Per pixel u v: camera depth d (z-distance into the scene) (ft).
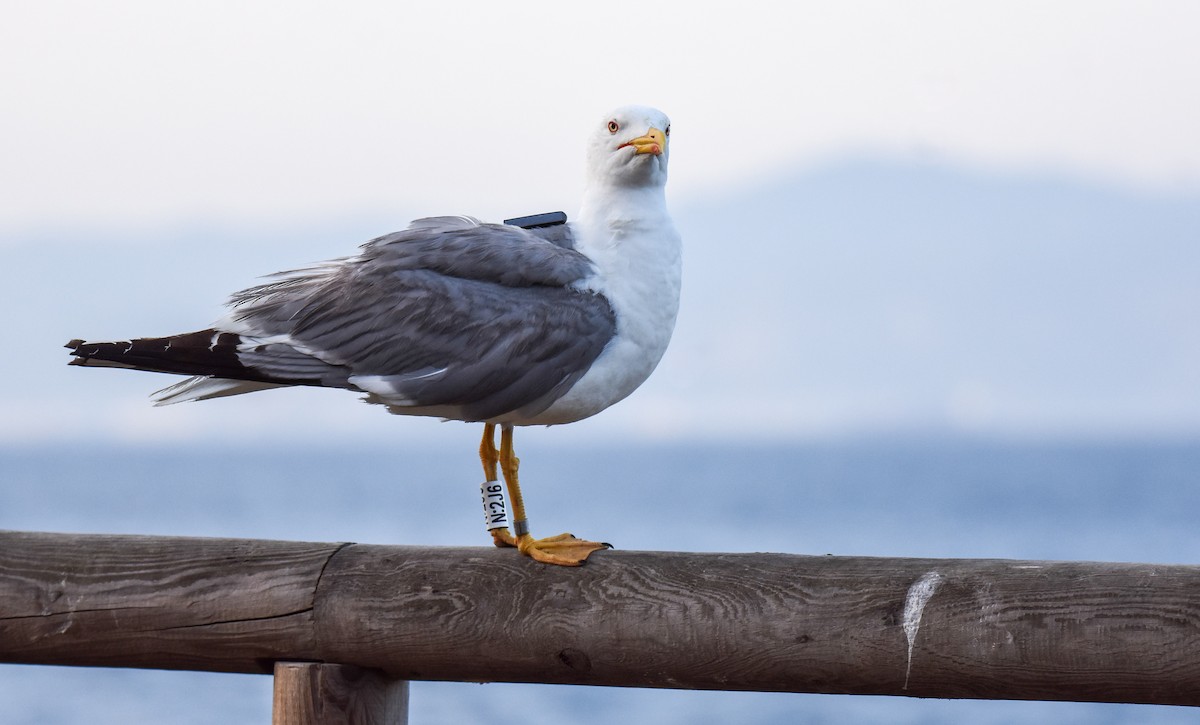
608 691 87.15
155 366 23.34
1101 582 17.34
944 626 17.70
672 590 18.83
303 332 24.39
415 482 375.04
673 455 599.16
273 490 341.62
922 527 223.51
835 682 18.31
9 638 20.70
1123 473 397.39
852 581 18.20
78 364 23.24
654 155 24.53
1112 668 17.19
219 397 25.29
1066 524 227.20
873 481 364.17
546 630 19.15
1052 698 17.72
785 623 18.28
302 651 19.88
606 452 654.12
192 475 426.10
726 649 18.53
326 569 19.86
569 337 23.98
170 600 20.13
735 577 18.67
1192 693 16.99
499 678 19.76
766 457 552.00
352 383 24.08
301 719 19.74
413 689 88.33
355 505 284.82
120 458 608.60
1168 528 219.61
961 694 18.02
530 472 431.84
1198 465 445.37
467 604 19.42
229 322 24.77
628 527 222.07
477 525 233.76
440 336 23.99
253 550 20.20
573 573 19.25
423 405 24.16
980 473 400.88
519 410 24.17
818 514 248.73
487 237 24.97
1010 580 17.65
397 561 19.84
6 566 20.70
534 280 24.30
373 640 19.63
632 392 25.58
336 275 24.97
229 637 20.07
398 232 25.46
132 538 20.74
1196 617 16.89
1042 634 17.38
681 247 25.57
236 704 80.89
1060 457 523.70
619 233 24.91
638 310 24.73
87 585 20.42
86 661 20.84
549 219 26.03
